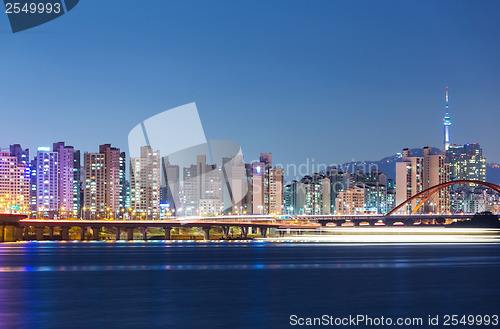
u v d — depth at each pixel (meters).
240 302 80.38
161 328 63.50
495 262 142.25
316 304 78.56
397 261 147.25
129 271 121.81
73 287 96.25
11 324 65.38
